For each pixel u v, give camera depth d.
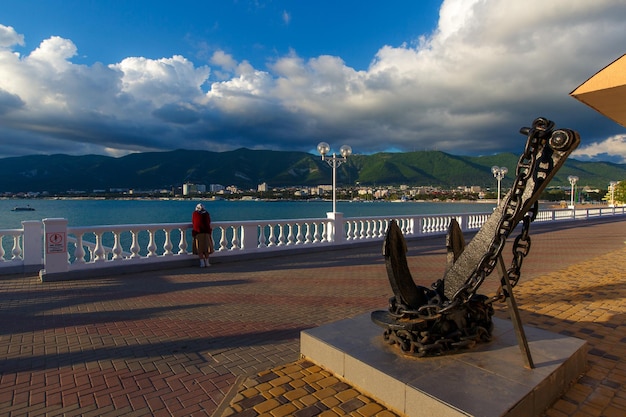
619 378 3.61
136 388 3.53
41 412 3.11
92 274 8.80
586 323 5.19
